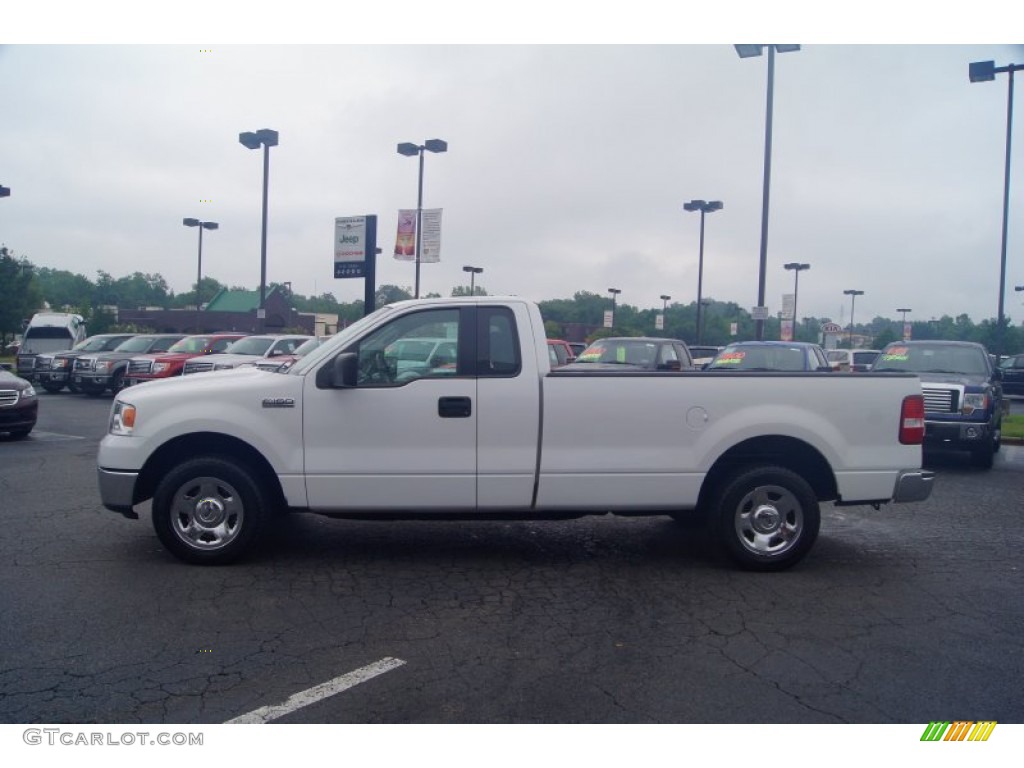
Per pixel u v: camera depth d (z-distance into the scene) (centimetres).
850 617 528
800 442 622
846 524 806
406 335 612
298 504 602
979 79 2378
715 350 2664
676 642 481
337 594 561
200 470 605
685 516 652
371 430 597
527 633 493
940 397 1166
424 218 2489
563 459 601
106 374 2259
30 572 598
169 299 11081
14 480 965
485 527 769
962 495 969
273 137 2823
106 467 607
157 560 632
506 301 612
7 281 4662
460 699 403
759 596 570
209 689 411
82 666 436
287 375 614
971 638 492
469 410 596
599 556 671
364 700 401
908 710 397
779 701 405
